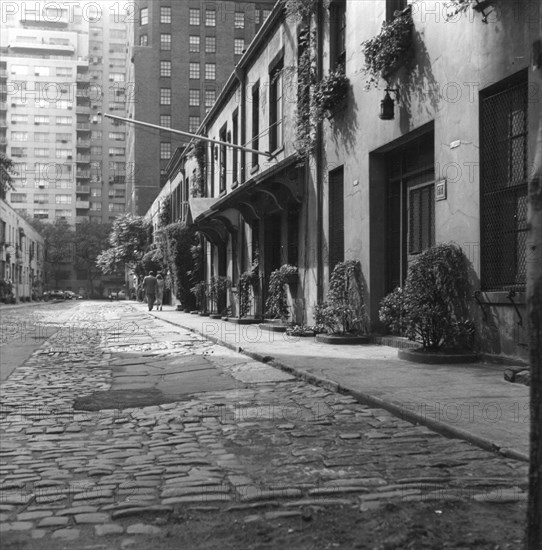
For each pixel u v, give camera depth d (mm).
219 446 5043
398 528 3207
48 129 106125
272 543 3107
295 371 8477
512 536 3088
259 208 18297
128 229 58969
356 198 12352
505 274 8078
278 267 18375
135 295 69625
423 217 10641
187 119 74688
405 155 11273
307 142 14562
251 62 21391
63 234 99375
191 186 32938
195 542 3154
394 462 4410
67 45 107438
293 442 5094
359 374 7898
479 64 8320
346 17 12891
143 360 11070
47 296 84188
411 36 10102
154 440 5328
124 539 3211
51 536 3266
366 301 11922
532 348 2449
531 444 2477
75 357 11695
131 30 79938
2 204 58156
